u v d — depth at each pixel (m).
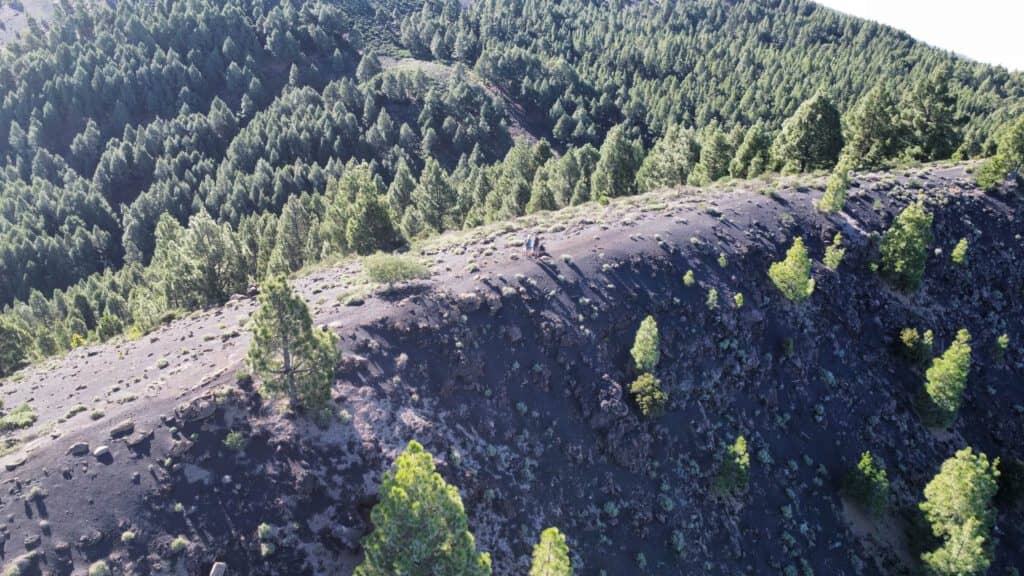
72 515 33.91
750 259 66.94
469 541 31.75
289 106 165.12
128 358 49.78
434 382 45.72
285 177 134.25
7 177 141.12
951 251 77.94
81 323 88.19
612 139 101.62
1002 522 61.19
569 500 45.25
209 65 179.25
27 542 32.44
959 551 49.03
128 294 101.50
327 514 36.84
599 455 48.84
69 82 162.50
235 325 53.50
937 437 65.12
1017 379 73.44
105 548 33.19
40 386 46.75
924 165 93.50
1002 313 76.94
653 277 60.88
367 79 188.62
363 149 155.38
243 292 68.19
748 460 50.50
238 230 114.19
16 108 159.38
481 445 44.25
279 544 35.41
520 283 55.41
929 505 53.53
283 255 95.88
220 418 39.31
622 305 57.06
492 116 171.88
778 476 55.06
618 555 44.44
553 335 52.25
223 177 134.38
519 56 199.00
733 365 58.91
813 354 64.25
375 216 78.06
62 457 36.25
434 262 59.03
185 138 150.25
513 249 61.81
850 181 83.19
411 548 30.64
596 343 53.62
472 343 49.31
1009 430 68.75
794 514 53.38
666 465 50.75
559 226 68.44
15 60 170.12
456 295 52.03
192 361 46.28
